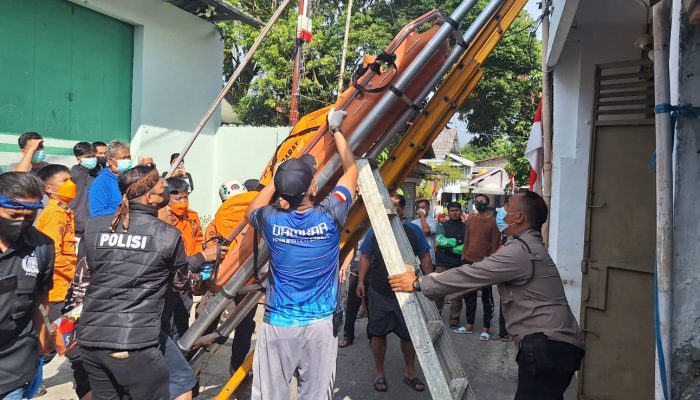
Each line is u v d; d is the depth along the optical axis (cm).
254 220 266
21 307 246
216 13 966
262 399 258
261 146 1022
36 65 708
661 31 203
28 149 484
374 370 502
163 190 279
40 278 261
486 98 1609
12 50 675
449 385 266
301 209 256
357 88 293
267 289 266
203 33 995
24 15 688
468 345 593
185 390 309
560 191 492
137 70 861
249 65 1755
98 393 274
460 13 288
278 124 1614
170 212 389
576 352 275
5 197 231
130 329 259
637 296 406
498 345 593
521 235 291
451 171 2786
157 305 272
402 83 285
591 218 437
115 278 260
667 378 190
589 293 432
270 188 279
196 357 356
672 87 205
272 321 258
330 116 278
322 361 258
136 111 864
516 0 344
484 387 464
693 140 192
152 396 272
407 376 454
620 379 413
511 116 1717
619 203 421
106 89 820
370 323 450
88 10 778
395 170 330
